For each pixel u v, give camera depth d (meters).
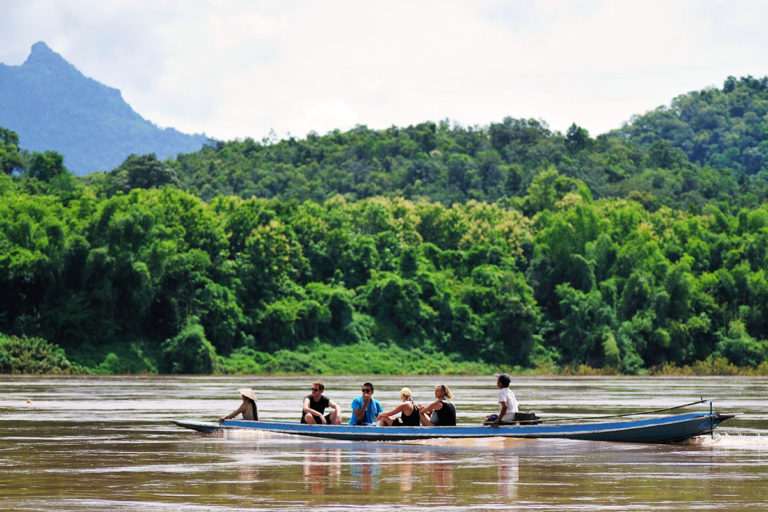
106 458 33.19
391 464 31.67
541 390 97.12
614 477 28.75
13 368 132.00
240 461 32.38
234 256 173.00
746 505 23.89
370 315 175.88
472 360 173.50
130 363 141.25
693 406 66.19
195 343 144.50
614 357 170.38
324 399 41.53
